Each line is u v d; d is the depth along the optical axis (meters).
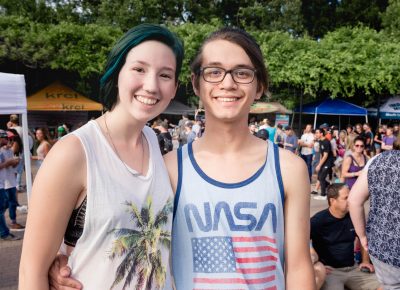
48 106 18.08
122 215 1.36
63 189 1.32
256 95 1.70
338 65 16.95
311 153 11.34
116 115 1.49
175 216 1.60
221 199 1.57
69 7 26.72
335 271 4.12
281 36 18.31
